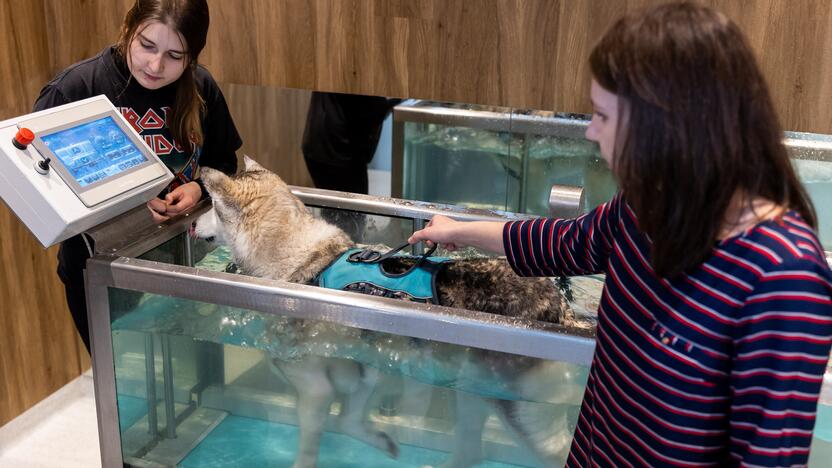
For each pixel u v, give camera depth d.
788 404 0.85
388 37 2.43
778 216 0.87
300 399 1.71
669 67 0.83
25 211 1.48
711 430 0.95
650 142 0.86
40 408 2.59
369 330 1.51
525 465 1.62
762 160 0.86
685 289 0.92
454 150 2.59
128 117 1.90
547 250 1.26
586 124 2.38
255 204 1.81
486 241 1.40
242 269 1.85
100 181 1.57
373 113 2.58
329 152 2.68
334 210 2.04
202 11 1.79
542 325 1.39
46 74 2.51
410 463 1.71
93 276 1.65
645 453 1.01
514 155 2.54
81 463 2.38
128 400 1.80
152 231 1.79
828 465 1.37
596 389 1.10
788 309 0.84
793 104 2.17
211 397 1.76
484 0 2.30
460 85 2.44
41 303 2.57
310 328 1.56
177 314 1.64
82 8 2.54
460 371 1.49
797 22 2.08
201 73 2.07
